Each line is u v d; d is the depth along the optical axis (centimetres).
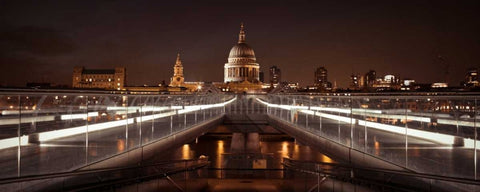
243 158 5066
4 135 2841
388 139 3625
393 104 4391
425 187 2364
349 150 3288
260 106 9575
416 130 3575
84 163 2438
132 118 4616
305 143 5006
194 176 3778
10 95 2020
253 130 7281
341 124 5166
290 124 5450
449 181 2045
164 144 3684
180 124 4847
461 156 2722
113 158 2662
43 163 2395
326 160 6944
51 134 3036
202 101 8038
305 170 3406
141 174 2977
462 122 2936
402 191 2461
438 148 3022
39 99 3083
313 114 6494
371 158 2895
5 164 2330
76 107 3850
